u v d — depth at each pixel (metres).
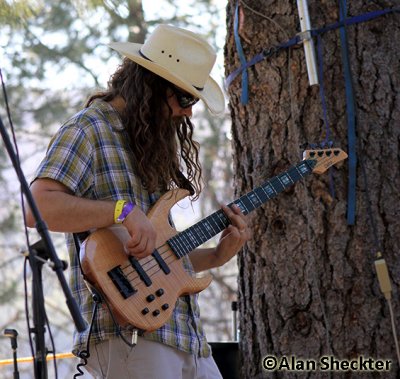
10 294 18.19
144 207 6.04
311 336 6.73
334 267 6.67
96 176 5.88
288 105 6.84
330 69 6.71
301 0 6.64
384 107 6.67
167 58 6.17
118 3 15.90
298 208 6.77
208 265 6.47
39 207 5.55
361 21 6.70
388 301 6.40
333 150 6.58
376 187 6.64
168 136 6.14
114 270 5.68
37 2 12.95
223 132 19.12
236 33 7.02
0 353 18.75
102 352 5.77
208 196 19.41
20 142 18.56
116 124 6.04
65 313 19.31
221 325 20.30
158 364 5.76
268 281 6.89
